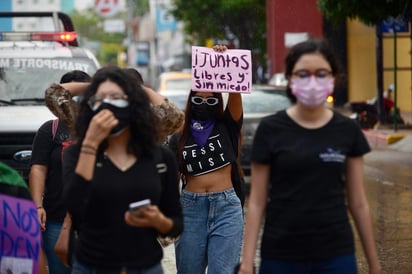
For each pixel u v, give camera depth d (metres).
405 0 26.59
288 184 7.79
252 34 62.97
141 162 7.59
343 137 7.82
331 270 7.77
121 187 7.45
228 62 10.99
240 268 8.02
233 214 10.73
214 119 10.89
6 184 8.43
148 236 7.55
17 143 15.38
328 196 7.75
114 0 86.31
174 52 111.19
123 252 7.45
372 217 18.91
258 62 63.19
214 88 10.91
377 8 27.05
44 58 17.94
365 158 30.34
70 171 7.72
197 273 10.88
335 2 27.42
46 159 10.66
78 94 10.21
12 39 18.84
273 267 7.86
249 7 60.41
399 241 16.33
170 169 7.82
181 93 33.28
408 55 51.31
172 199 7.84
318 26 55.03
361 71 54.34
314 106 7.72
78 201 7.41
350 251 7.85
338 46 55.44
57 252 8.88
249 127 21.95
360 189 7.98
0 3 50.88
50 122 10.70
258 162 7.89
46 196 10.67
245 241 8.03
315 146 7.73
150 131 7.54
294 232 7.76
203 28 63.62
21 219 8.48
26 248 8.48
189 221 10.80
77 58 18.08
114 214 7.45
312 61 7.69
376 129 38.06
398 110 39.00
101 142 7.51
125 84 7.52
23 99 17.34
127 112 7.48
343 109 52.41
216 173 10.78
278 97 23.42
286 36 51.06
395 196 21.84
